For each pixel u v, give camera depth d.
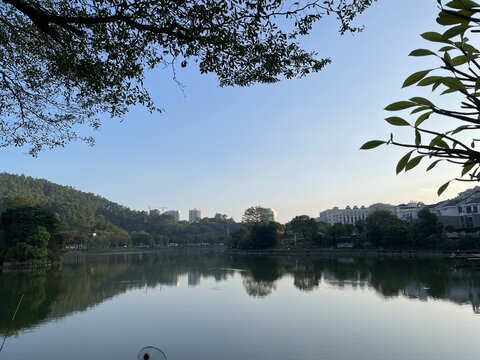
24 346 15.33
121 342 15.80
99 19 4.96
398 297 24.22
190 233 179.50
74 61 6.59
